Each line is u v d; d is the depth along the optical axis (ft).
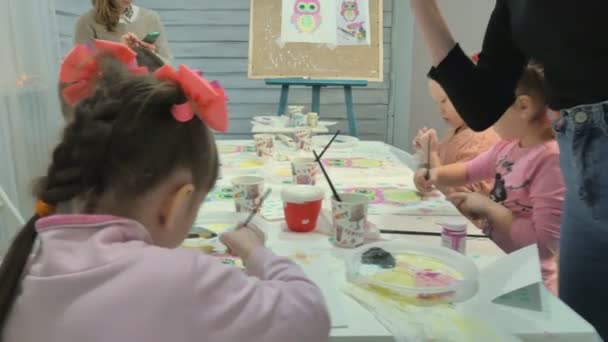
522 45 3.50
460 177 5.34
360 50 11.03
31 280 1.86
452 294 2.60
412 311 2.45
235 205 3.95
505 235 4.41
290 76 10.84
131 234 1.99
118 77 2.15
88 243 1.91
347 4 11.12
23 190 7.28
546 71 3.39
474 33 11.68
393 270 2.87
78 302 1.77
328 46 10.98
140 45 6.68
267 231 3.62
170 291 1.79
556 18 3.01
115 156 1.98
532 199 4.37
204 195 2.34
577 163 3.14
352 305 2.55
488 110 3.91
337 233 3.33
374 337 2.26
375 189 4.82
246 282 2.03
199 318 1.79
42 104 8.06
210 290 1.87
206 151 2.24
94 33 8.14
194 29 12.74
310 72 10.91
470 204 4.64
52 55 8.34
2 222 4.95
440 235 3.59
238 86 13.15
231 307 1.87
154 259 1.87
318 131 7.93
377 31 11.14
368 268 2.90
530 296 2.60
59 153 2.05
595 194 3.10
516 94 4.42
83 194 2.01
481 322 2.35
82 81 2.25
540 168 4.37
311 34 10.96
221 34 12.80
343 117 13.50
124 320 1.73
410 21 12.74
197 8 12.62
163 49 9.12
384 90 13.51
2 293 1.89
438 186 5.40
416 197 4.55
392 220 3.91
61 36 9.81
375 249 3.11
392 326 2.32
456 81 3.84
